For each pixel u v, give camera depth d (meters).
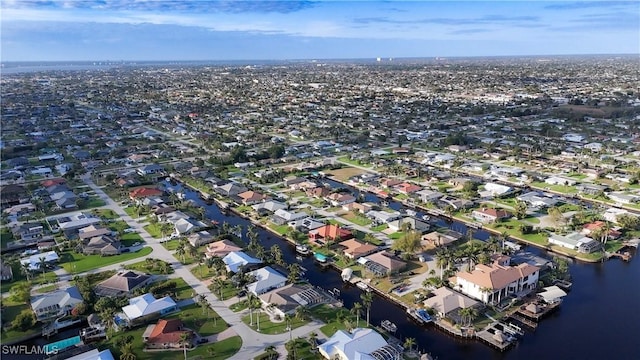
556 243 180.88
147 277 153.62
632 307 140.75
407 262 167.25
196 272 160.62
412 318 135.12
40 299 136.50
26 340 126.69
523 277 145.88
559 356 118.75
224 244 177.38
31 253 175.00
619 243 182.12
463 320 130.00
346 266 166.38
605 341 124.62
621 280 157.25
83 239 183.75
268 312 135.75
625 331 129.00
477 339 125.94
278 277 152.00
